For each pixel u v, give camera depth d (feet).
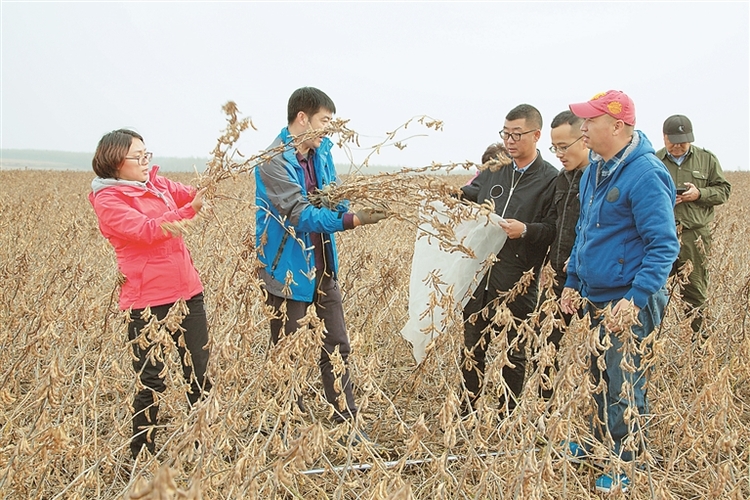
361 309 16.90
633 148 10.32
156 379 10.86
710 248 16.06
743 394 13.79
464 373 13.30
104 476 10.27
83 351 11.32
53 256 18.69
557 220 12.62
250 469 7.50
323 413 13.51
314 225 11.09
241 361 9.20
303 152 12.03
